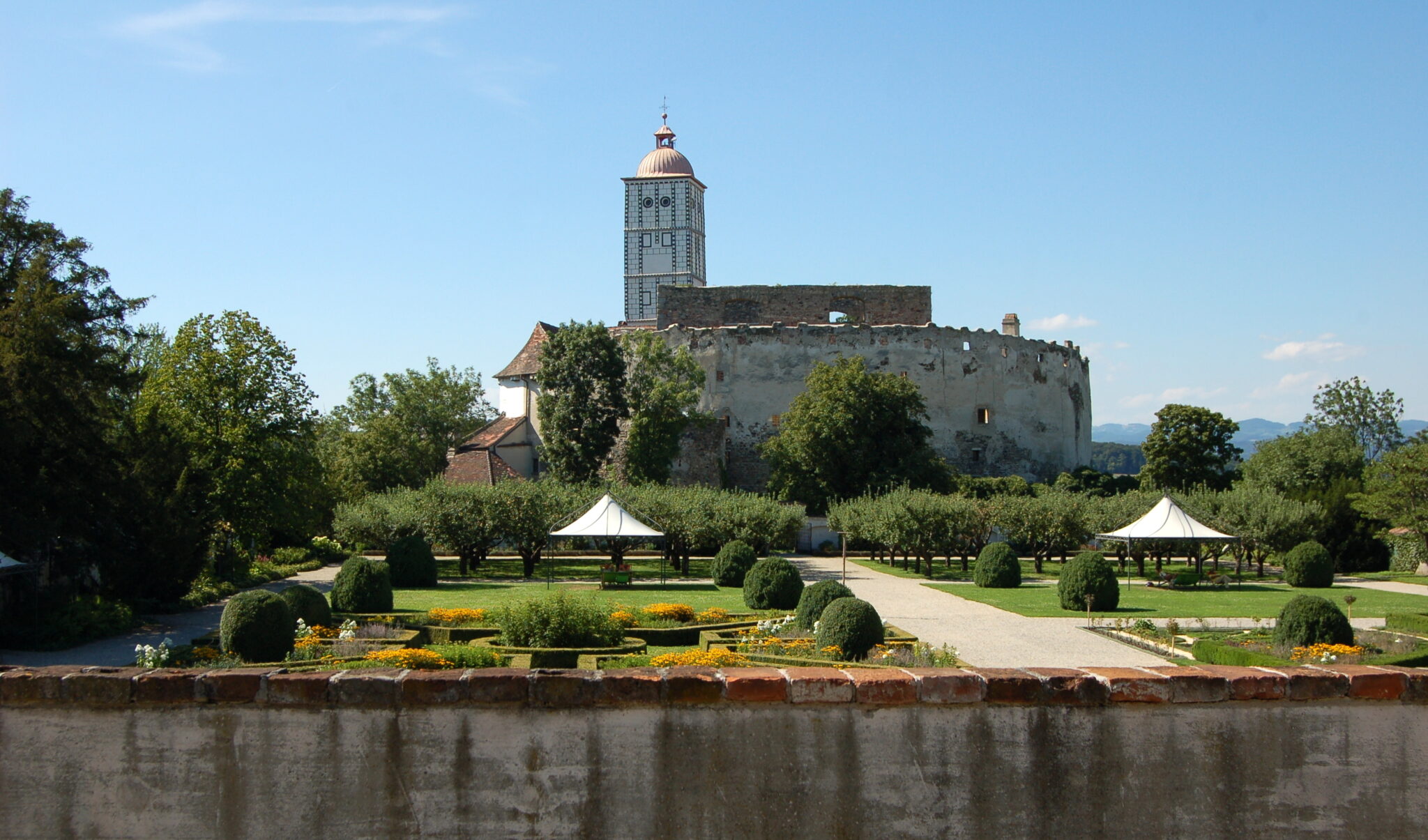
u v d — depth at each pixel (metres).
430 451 80.19
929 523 46.81
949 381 82.94
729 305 87.88
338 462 71.00
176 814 7.81
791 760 7.73
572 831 7.70
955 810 7.77
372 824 7.73
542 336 83.06
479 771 7.72
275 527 44.41
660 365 72.12
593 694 7.71
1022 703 7.81
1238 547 45.50
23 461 27.38
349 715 7.77
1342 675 7.95
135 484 30.42
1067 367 91.69
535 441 78.94
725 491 53.84
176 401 41.97
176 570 31.17
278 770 7.79
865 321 87.94
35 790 7.84
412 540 40.78
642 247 117.62
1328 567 41.81
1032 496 71.50
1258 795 7.88
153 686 7.83
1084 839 7.79
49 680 7.88
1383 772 7.93
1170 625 26.22
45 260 29.03
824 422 65.94
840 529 55.09
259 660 20.25
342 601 30.06
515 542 46.28
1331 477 64.75
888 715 7.77
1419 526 47.12
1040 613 31.19
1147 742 7.86
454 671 7.95
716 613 28.39
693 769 7.72
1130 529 43.69
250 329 43.06
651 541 47.34
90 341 30.27
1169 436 72.56
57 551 29.22
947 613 31.27
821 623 21.88
